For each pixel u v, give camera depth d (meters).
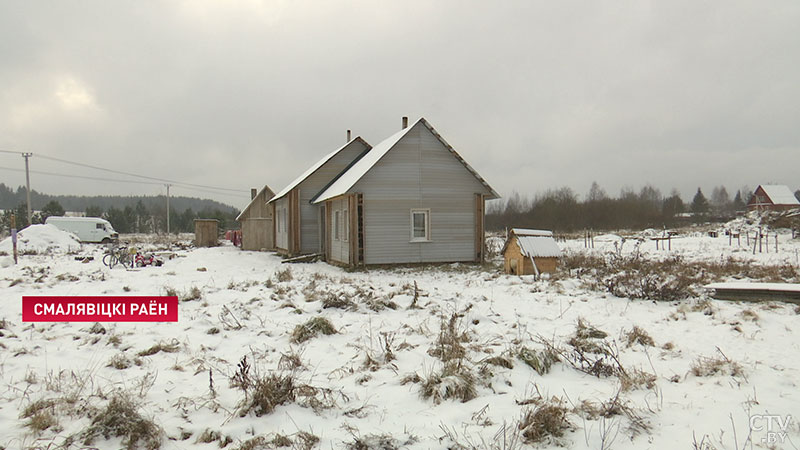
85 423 4.46
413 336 7.76
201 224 38.97
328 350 6.98
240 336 7.88
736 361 6.18
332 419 4.61
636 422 4.27
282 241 28.55
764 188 79.69
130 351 6.96
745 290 10.23
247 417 4.61
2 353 6.74
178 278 15.79
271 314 9.48
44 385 5.45
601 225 66.00
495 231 65.06
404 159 19.34
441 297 11.58
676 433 4.12
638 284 11.23
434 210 19.70
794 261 18.91
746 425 4.21
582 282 13.05
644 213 70.19
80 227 45.12
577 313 9.51
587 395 5.08
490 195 20.69
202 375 5.90
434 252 19.72
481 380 5.38
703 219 70.31
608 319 8.94
